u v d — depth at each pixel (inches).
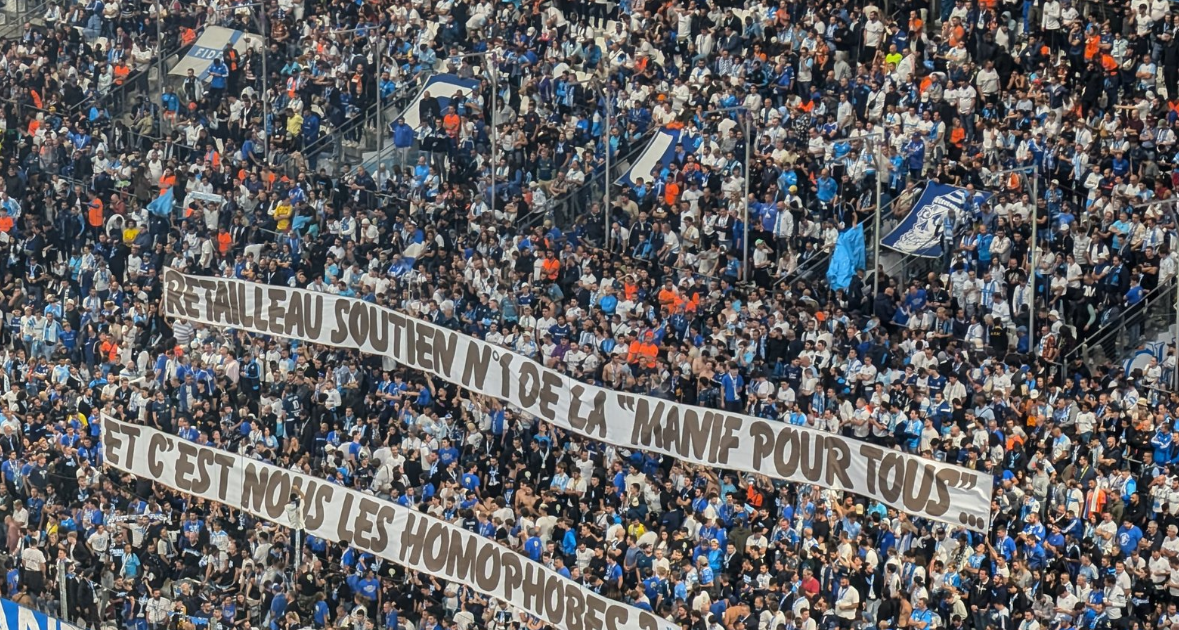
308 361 2171.5
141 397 2251.5
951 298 2086.6
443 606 1941.4
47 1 2822.3
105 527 2095.2
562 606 1845.5
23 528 2162.9
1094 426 1920.5
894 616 1784.0
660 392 2073.1
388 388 2119.8
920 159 2206.0
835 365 2034.9
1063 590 1791.3
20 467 2219.5
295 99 2554.1
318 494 1973.4
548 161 2365.9
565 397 1951.3
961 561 1790.1
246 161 2519.7
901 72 2292.1
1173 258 2062.0
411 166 2442.2
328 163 2519.7
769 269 2176.4
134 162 2568.9
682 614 1834.4
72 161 2593.5
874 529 1840.6
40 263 2502.5
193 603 2026.3
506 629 1903.3
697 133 2294.5
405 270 2295.8
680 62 2431.1
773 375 2057.1
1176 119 2223.2
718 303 2145.7
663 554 1884.8
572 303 2185.0
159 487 2096.5
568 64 2466.8
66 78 2726.4
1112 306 2062.0
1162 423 1900.8
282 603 1984.5
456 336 2016.5
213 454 2033.7
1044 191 2142.0
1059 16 2283.5
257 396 2198.6
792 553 1849.2
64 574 2060.8
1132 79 2256.4
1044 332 2038.6
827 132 2258.9
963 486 1765.5
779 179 2190.0
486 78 2447.1
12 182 2564.0
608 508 1947.6
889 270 2154.3
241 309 2105.1
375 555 1951.3
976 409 1946.4
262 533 2016.5
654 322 2128.4
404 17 2583.7
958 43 2297.0
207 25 2719.0
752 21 2400.3
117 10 2758.4
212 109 2608.3
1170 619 1754.4
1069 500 1845.5
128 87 2694.4
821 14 2361.0
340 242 2356.1
